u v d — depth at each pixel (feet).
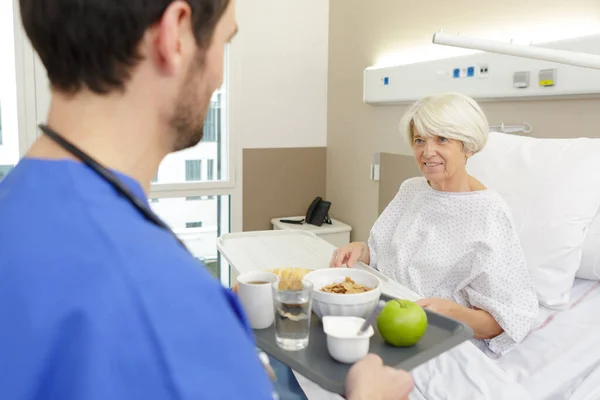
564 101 6.56
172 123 1.76
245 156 11.07
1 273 1.38
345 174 11.19
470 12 7.88
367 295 3.85
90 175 1.55
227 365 1.49
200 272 1.55
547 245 5.53
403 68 8.80
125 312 1.35
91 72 1.58
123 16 1.53
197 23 1.67
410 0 8.98
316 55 11.37
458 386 3.89
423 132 5.34
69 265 1.37
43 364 1.31
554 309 5.47
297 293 3.38
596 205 5.61
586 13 6.28
